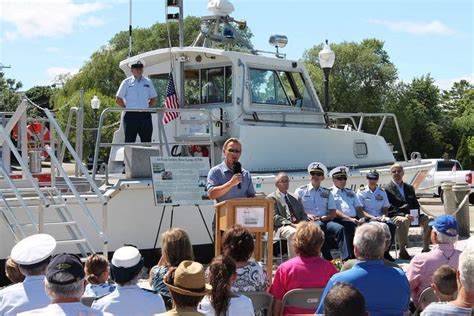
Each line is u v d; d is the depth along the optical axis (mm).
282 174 9555
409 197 11211
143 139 11148
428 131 62031
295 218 9508
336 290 3219
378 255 4879
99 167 12023
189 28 43469
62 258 3758
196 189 9289
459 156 55188
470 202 23844
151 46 44219
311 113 12078
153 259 9750
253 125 11289
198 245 10172
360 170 12039
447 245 6004
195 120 11359
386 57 60188
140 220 9609
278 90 11961
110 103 37500
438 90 69375
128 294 4613
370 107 52344
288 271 5516
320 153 11805
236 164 7512
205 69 11641
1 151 9883
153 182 9047
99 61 43594
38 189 7969
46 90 47625
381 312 4777
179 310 3861
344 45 54156
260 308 5426
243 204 6824
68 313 3670
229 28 12203
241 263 5453
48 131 10812
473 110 78875
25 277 4656
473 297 3938
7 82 32625
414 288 6055
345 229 9680
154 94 11250
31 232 8867
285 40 12180
